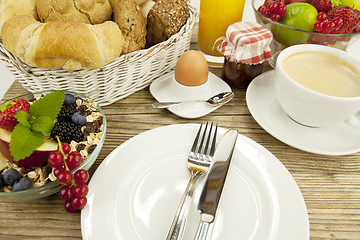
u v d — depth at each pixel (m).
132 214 0.43
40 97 0.48
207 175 0.44
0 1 0.54
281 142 0.52
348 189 0.47
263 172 0.46
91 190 0.43
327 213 0.45
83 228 0.41
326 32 0.59
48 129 0.44
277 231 0.41
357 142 0.50
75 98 0.50
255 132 0.53
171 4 0.59
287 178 0.45
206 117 0.55
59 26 0.49
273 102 0.56
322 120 0.49
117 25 0.54
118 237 0.40
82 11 0.54
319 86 0.50
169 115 0.56
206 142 0.49
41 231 0.42
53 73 0.51
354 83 0.50
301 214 0.42
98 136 0.46
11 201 0.44
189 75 0.55
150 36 0.62
